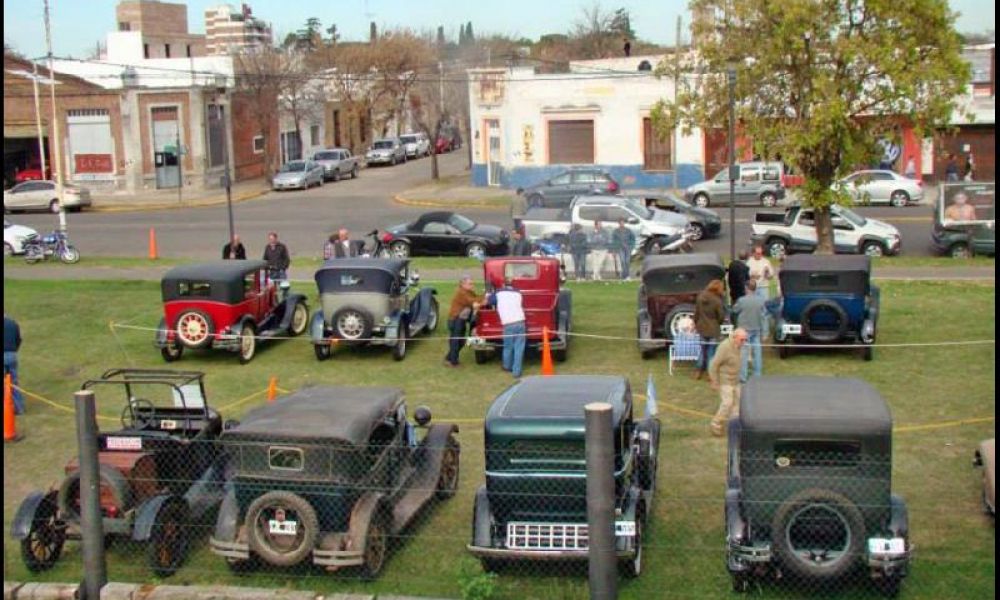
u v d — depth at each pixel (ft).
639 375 62.08
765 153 97.19
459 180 205.67
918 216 136.98
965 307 76.84
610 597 27.81
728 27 98.78
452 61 289.53
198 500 38.24
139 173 196.95
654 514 40.14
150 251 122.01
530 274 65.98
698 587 33.91
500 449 34.60
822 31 93.09
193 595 33.53
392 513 37.17
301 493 34.65
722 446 48.60
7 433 53.06
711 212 126.82
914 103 94.68
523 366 65.36
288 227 146.82
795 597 32.83
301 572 35.88
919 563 34.96
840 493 32.27
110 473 36.60
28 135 196.13
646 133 177.47
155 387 62.54
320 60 262.26
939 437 48.60
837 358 63.82
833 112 91.09
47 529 37.32
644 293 66.03
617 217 112.06
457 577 34.27
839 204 101.86
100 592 33.65
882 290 84.17
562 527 34.55
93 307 86.07
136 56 205.16
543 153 182.39
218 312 67.41
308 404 37.78
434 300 75.87
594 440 27.40
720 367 49.73
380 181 212.43
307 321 76.59
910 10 92.79
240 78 211.20
